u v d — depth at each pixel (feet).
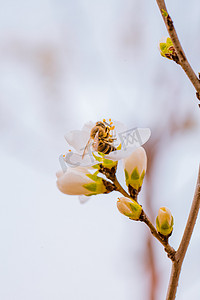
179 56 1.12
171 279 1.13
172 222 1.13
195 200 1.11
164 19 1.11
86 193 1.16
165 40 1.16
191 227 1.12
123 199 1.13
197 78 1.12
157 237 1.13
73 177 1.16
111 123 1.20
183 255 1.12
